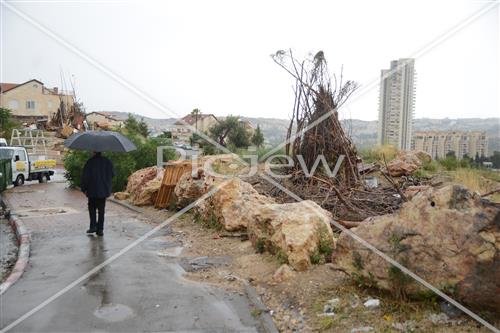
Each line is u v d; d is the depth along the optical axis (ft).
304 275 19.95
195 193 36.32
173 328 15.96
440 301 15.79
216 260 24.25
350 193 33.12
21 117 165.07
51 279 21.07
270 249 23.68
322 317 16.26
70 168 60.18
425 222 16.08
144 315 17.02
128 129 63.67
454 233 15.33
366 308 16.39
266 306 17.87
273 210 24.16
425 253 15.72
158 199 40.68
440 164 60.03
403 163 47.62
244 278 21.22
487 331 14.23
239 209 29.19
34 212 40.47
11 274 21.94
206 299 18.65
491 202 15.26
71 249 26.66
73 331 15.62
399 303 16.16
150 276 21.59
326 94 36.68
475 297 14.71
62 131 103.55
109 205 44.37
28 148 104.73
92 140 29.04
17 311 17.28
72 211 41.14
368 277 17.16
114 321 16.47
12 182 62.13
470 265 14.79
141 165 59.16
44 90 173.27
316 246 21.62
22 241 28.71
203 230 31.40
